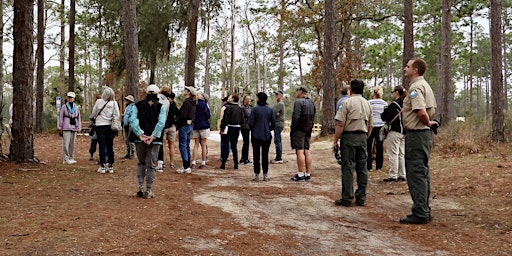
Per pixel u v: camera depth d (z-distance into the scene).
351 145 6.85
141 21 23.55
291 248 4.66
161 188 7.89
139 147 6.90
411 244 4.86
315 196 7.67
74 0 25.22
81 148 15.82
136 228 5.03
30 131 9.98
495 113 12.66
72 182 8.09
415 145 5.79
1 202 6.22
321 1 26.03
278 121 12.74
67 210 5.82
